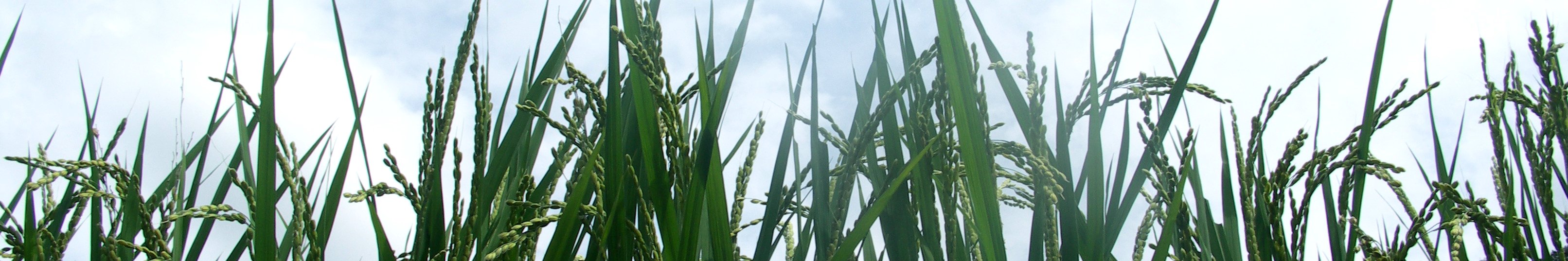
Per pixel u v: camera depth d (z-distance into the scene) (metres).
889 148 0.96
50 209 1.11
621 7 0.89
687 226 0.82
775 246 0.95
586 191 0.93
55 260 1.00
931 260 0.93
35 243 1.00
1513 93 1.02
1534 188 1.00
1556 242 0.96
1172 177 0.91
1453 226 0.90
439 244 0.86
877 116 0.90
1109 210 0.92
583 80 0.86
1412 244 0.89
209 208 0.89
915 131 0.96
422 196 0.88
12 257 1.00
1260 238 0.91
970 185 0.87
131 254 1.01
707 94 0.86
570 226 0.84
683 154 0.83
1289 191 0.90
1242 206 0.91
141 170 1.06
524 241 0.90
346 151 0.91
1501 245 0.91
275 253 0.82
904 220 0.94
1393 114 0.94
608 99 0.85
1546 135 0.99
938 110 0.91
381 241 0.89
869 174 1.01
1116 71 0.94
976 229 0.91
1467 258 0.99
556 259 0.84
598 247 0.86
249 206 0.85
